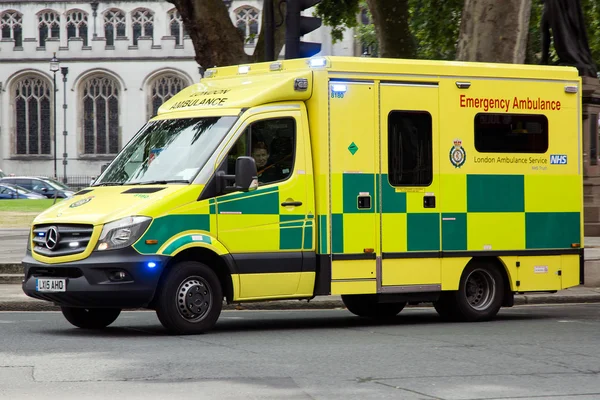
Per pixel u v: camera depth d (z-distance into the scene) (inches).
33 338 775.1
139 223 770.8
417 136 899.4
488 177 933.8
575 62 1606.8
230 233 808.3
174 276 786.8
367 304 985.5
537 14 2576.3
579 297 1152.8
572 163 981.2
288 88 844.6
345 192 861.8
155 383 568.4
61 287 778.2
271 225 828.0
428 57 2815.0
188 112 863.7
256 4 6422.2
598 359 674.2
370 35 3784.5
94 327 861.8
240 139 818.8
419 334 818.8
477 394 542.9
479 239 927.7
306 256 845.8
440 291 920.3
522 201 951.6
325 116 853.8
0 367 622.8
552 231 968.9
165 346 724.7
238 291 814.5
